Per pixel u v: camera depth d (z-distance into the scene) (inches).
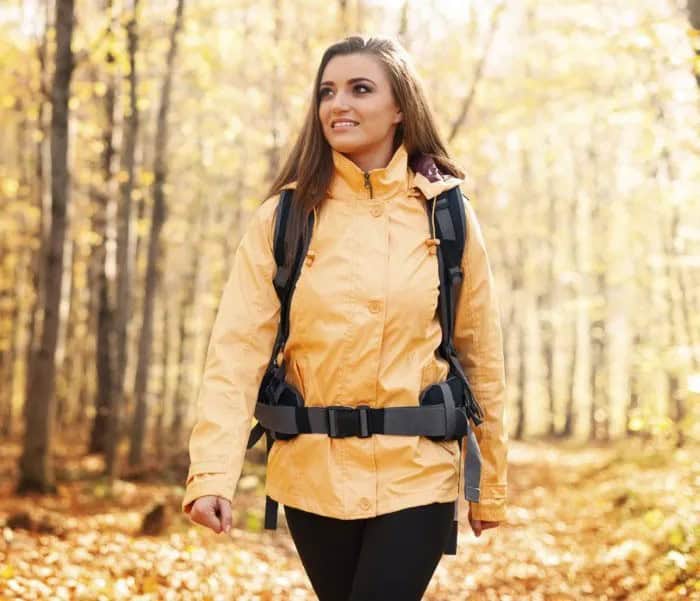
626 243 866.1
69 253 477.4
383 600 96.5
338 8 552.7
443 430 101.1
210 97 636.7
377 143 107.3
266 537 360.2
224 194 960.3
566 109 513.0
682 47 295.3
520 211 1232.2
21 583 225.8
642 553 273.0
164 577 255.1
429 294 101.7
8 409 1045.2
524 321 1352.1
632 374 1013.2
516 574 286.0
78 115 692.1
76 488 496.7
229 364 100.6
